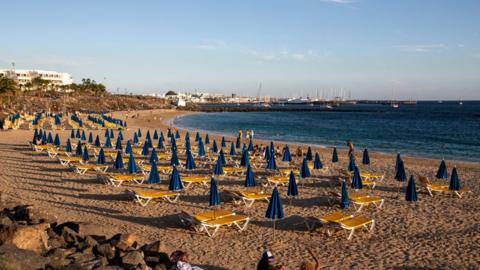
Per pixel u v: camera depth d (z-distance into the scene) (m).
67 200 15.15
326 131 58.47
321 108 172.75
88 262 8.05
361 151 34.34
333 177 18.39
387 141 44.16
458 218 13.45
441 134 53.06
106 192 16.48
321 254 10.39
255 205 14.92
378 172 22.00
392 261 9.95
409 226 12.62
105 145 29.61
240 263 9.77
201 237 11.55
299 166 23.45
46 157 24.92
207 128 62.81
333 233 11.93
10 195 15.49
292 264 9.76
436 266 9.66
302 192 17.06
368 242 11.27
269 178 18.44
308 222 12.75
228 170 20.05
